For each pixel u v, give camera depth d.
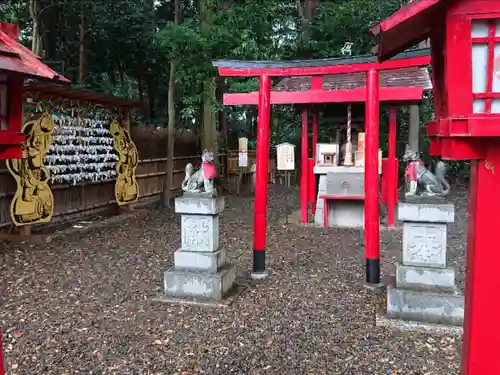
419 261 4.13
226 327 4.00
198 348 3.61
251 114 20.03
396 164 8.44
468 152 1.91
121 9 12.84
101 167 9.11
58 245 7.08
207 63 9.23
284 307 4.48
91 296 4.84
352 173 8.23
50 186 8.13
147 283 5.27
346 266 5.92
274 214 10.29
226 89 14.11
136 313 4.35
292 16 15.02
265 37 9.91
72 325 4.07
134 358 3.45
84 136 8.59
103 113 9.22
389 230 8.34
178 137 13.03
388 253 6.70
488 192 1.93
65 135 8.04
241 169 14.73
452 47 1.84
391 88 7.43
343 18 13.59
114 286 5.17
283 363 3.35
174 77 10.54
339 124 9.62
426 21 2.06
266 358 3.43
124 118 10.02
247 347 3.62
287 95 7.46
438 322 3.97
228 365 3.33
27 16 11.08
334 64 5.20
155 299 4.66
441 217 4.00
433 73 2.31
